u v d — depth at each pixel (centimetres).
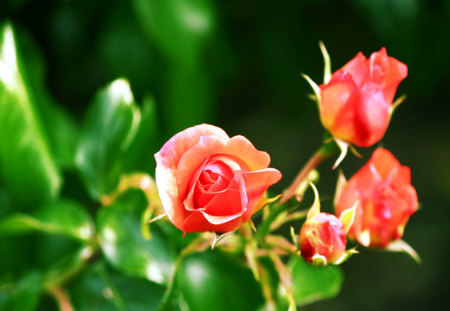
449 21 89
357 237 57
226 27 92
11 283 66
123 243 62
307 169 58
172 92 79
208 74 81
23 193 65
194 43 73
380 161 59
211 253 63
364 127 57
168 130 79
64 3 82
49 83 87
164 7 73
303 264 67
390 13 84
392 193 58
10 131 63
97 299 63
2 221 62
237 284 63
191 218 53
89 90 89
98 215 63
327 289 67
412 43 89
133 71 79
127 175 64
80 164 64
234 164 52
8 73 63
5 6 77
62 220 63
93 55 85
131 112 65
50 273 64
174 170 53
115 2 80
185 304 62
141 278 64
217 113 94
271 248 58
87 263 65
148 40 79
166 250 62
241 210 52
